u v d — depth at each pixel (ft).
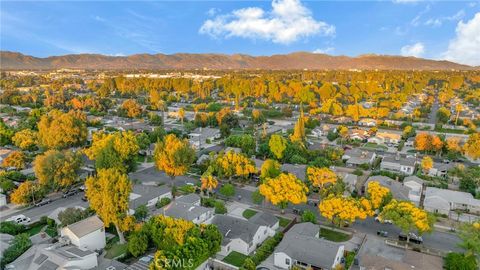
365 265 140.97
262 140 345.92
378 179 237.25
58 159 220.84
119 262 144.77
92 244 157.99
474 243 139.03
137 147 250.16
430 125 450.71
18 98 576.20
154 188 223.71
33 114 441.27
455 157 302.66
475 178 237.45
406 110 544.21
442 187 240.32
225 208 201.77
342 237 175.94
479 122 443.73
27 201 205.36
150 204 207.21
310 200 221.05
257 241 167.12
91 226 160.45
